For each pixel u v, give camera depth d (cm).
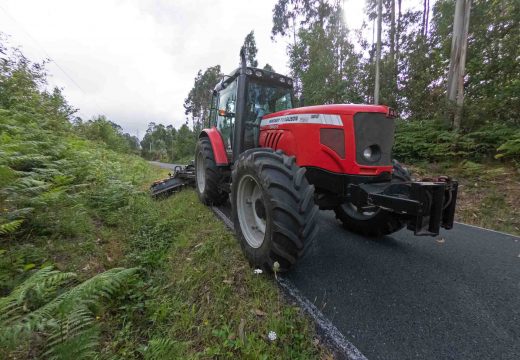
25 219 234
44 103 657
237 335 147
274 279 200
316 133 234
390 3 1377
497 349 138
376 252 257
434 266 229
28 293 146
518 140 482
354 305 174
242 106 330
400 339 145
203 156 401
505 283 202
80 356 117
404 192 187
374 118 220
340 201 244
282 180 192
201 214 348
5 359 123
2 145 275
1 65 607
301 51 1374
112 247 245
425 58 871
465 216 394
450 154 604
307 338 145
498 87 669
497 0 698
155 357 126
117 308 169
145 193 456
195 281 197
